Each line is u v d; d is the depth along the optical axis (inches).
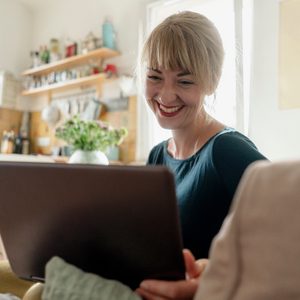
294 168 13.5
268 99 75.5
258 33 77.6
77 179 20.9
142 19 103.2
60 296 21.8
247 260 13.9
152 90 40.6
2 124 129.3
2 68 131.1
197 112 39.3
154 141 98.8
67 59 117.4
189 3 94.0
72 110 122.0
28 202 24.1
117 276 24.0
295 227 12.8
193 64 36.6
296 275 12.7
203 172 34.9
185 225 34.7
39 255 26.7
